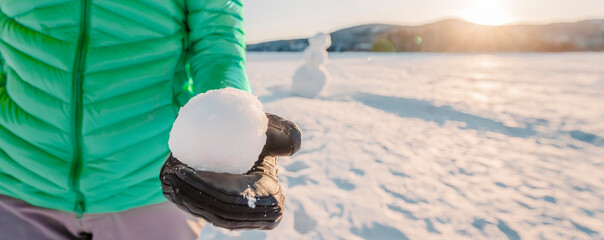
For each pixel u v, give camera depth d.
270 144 0.45
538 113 7.07
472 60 33.09
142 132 0.84
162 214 0.93
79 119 0.79
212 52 0.75
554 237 2.57
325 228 2.59
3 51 0.81
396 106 8.01
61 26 0.76
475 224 2.73
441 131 5.71
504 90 11.05
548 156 4.46
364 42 66.19
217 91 0.42
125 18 0.78
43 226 0.88
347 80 13.69
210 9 0.77
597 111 7.36
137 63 0.81
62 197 0.84
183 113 0.40
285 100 8.37
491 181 3.59
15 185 0.85
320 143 4.77
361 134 5.34
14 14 0.78
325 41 9.13
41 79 0.77
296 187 3.30
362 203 3.00
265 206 0.36
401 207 2.96
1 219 0.87
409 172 3.76
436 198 3.15
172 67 0.87
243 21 0.84
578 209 2.99
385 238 2.50
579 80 14.45
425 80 14.08
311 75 9.06
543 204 3.08
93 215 0.89
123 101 0.81
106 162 0.83
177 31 0.86
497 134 5.57
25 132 0.80
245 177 0.37
